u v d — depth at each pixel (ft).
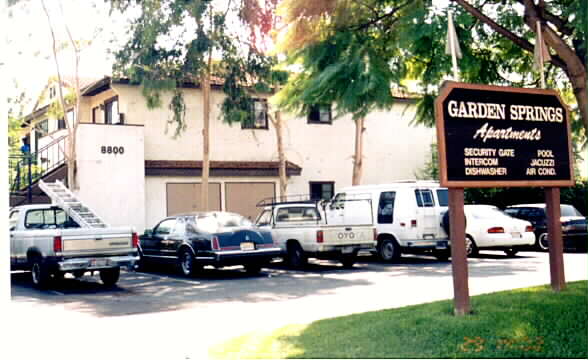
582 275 44.57
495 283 41.22
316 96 35.45
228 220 53.31
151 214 79.92
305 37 38.75
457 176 27.63
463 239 27.53
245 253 50.31
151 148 81.15
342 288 42.24
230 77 72.18
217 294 41.22
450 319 26.20
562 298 29.55
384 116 97.19
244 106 73.51
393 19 40.65
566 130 31.65
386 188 61.57
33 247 46.14
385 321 26.86
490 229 61.16
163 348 25.36
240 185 85.71
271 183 87.97
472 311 27.37
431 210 59.57
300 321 30.07
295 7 38.75
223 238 49.80
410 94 43.37
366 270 53.78
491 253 67.67
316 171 91.86
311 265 60.18
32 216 49.57
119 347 25.73
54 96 84.58
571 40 42.27
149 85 69.56
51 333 28.89
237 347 24.21
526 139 30.17
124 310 35.45
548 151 30.91
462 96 28.30
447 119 27.76
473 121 28.45
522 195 85.87
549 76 46.19
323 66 37.40
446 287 40.52
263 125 88.43
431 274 48.93
